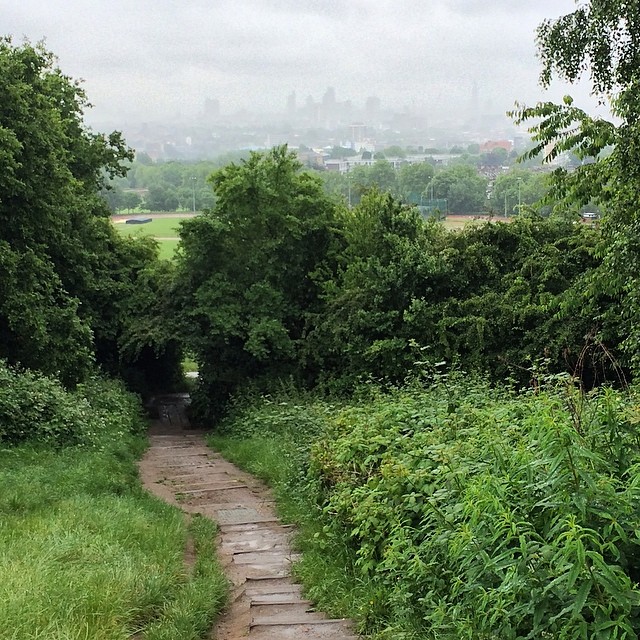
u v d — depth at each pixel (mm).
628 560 3824
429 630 4664
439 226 20531
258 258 22672
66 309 17359
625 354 12797
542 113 12297
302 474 10164
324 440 9617
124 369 28219
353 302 18875
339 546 7152
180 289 23516
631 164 10516
